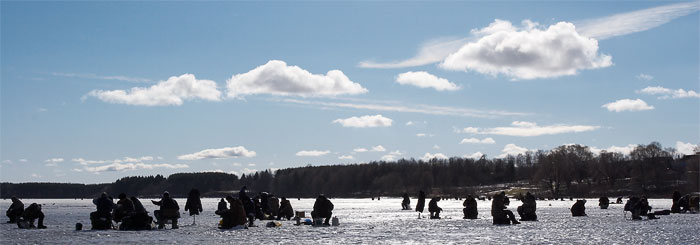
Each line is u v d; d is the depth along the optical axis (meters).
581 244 31.84
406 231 41.22
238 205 43.59
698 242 32.50
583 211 63.81
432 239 35.03
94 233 39.09
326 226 46.91
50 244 31.97
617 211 78.19
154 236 36.78
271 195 57.78
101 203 42.84
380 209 99.81
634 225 46.47
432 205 60.72
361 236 37.06
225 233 39.22
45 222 55.97
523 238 35.38
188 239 34.72
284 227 45.47
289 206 56.62
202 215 72.25
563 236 36.59
